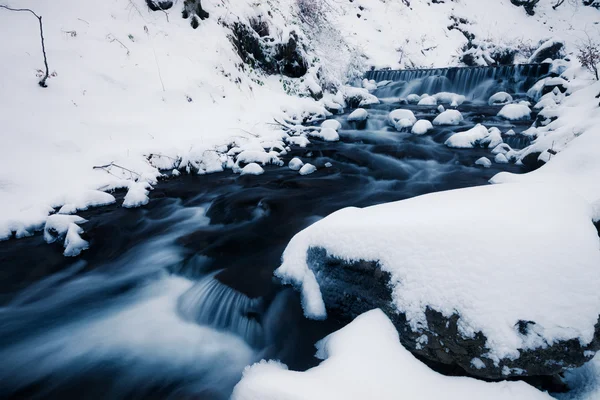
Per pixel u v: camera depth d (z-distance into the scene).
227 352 2.57
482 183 5.99
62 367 2.49
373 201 5.58
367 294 2.20
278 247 4.11
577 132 5.48
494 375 1.66
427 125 9.76
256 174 6.82
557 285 1.62
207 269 3.69
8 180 4.62
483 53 19.05
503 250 1.77
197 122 7.77
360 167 7.51
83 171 5.45
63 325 2.94
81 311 3.12
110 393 2.25
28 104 5.68
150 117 7.15
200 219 5.09
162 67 8.09
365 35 19.56
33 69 6.09
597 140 4.71
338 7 19.86
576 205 2.11
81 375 2.42
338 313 2.45
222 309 2.98
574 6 26.84
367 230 2.26
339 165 7.63
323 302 2.55
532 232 1.81
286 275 2.92
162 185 6.18
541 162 5.70
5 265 3.79
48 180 4.98
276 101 10.60
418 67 19.33
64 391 2.29
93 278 3.64
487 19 24.69
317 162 7.79
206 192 6.03
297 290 2.80
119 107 6.84
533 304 1.62
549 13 26.50
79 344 2.71
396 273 2.02
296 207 5.38
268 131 8.88
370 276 2.18
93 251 4.13
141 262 3.94
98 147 5.95
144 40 8.29
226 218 5.08
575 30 23.98
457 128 9.73
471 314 1.70
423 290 1.88
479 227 1.90
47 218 4.49
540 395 1.58
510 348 1.61
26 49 6.25
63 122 5.87
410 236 2.04
